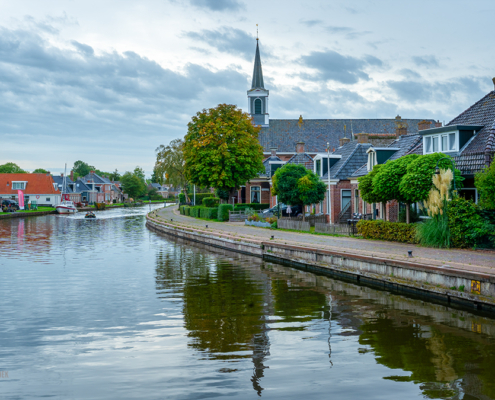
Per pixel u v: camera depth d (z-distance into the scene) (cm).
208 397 858
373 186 2569
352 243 2453
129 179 14512
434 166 2248
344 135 8125
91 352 1101
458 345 1129
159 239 4044
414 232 2278
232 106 5362
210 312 1473
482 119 2694
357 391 882
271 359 1047
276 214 4662
